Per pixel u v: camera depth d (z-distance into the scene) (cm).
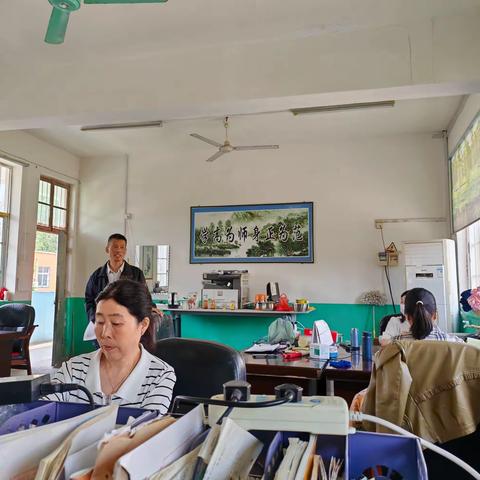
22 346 534
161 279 722
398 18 354
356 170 669
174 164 740
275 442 65
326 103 392
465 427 146
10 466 55
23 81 425
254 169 705
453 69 348
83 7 338
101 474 52
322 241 669
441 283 562
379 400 154
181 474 57
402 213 648
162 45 391
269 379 290
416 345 158
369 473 76
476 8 343
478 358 152
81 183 777
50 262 769
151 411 74
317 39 377
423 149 649
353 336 364
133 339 151
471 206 497
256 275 686
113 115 417
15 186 659
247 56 388
